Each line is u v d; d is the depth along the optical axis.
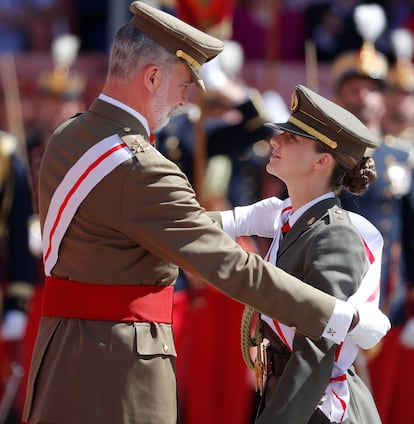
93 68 25.48
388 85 22.75
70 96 22.12
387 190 20.75
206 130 21.89
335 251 13.10
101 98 13.37
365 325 12.90
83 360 13.05
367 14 21.44
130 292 13.12
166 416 13.26
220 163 21.72
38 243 21.56
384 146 21.11
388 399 21.25
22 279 21.44
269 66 23.72
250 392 21.30
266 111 22.17
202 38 13.20
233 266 12.84
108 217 12.96
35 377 13.42
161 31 13.11
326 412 13.17
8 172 21.39
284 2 25.50
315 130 13.42
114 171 12.93
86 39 26.53
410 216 20.89
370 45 21.28
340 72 21.17
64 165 13.24
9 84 24.55
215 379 21.20
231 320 21.06
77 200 13.08
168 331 13.44
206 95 21.77
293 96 13.66
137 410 13.05
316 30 25.33
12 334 21.45
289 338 13.37
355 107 21.03
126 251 13.05
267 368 13.65
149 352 13.12
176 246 12.84
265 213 14.45
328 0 25.33
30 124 24.66
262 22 25.67
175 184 12.93
